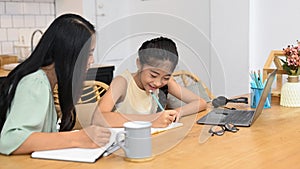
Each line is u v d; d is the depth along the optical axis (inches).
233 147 54.6
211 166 46.6
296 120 71.9
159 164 47.6
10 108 55.4
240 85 134.8
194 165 47.1
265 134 61.9
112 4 160.6
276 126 67.4
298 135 61.3
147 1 162.9
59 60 55.1
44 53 55.7
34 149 51.7
